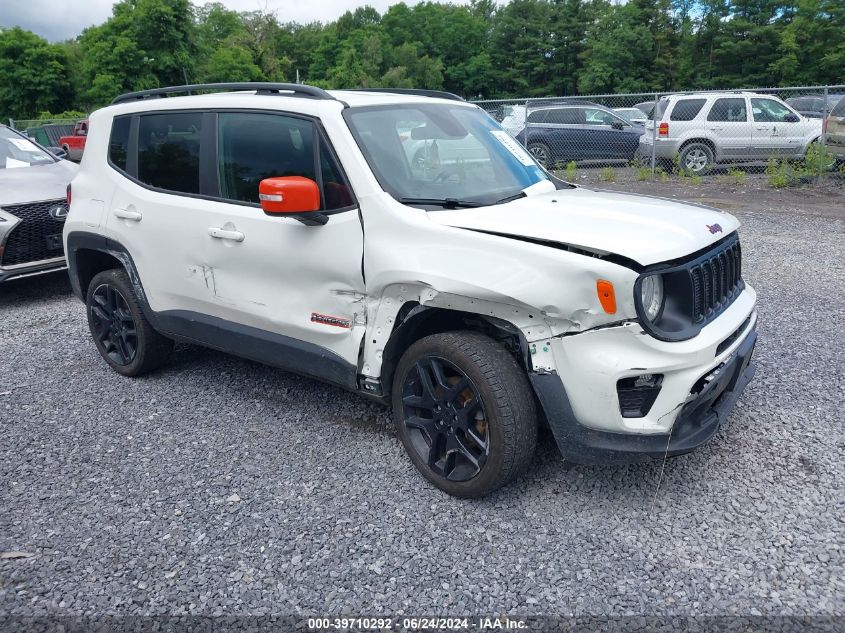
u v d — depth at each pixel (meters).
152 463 3.79
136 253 4.54
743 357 3.36
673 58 56.97
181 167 4.31
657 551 2.93
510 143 4.32
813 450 3.67
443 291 3.09
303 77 100.81
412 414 3.49
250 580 2.84
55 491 3.54
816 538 2.97
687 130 14.65
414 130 3.83
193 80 55.94
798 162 14.03
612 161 16.22
